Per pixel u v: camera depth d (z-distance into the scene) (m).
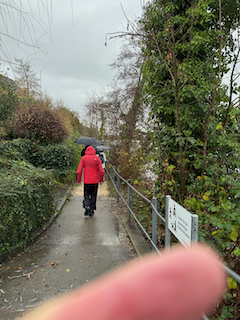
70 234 4.86
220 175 3.58
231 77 4.01
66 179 9.80
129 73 8.63
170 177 4.29
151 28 4.26
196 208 2.72
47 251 4.10
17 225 3.84
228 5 4.02
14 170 4.77
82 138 10.87
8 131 10.20
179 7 4.34
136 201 6.78
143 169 7.01
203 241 2.39
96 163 5.93
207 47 4.18
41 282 3.21
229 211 2.50
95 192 6.03
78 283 3.21
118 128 10.27
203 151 3.87
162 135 4.64
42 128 10.07
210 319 2.22
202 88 3.97
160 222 4.59
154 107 4.85
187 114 4.11
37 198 4.38
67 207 6.79
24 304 2.79
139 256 3.85
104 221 5.64
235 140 3.66
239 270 2.46
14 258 3.80
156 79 4.62
